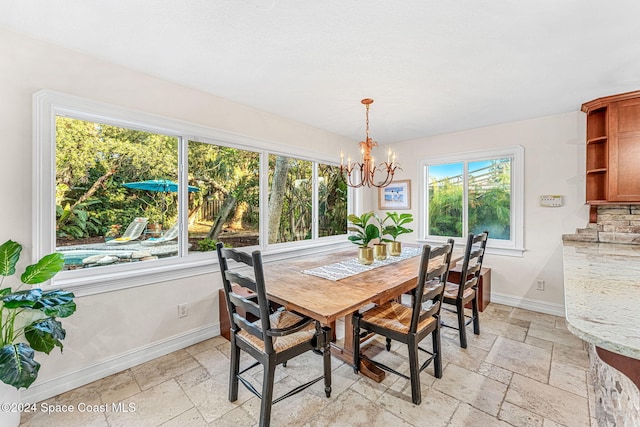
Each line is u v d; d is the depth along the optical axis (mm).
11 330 1447
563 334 2523
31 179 1661
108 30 1586
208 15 1457
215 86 2314
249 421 1550
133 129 2148
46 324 1430
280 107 2789
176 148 2381
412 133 3707
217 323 2568
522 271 3160
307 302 1451
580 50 1751
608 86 2270
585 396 1704
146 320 2133
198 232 2518
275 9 1406
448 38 1640
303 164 3537
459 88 2330
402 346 2348
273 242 3207
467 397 1709
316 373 1987
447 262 1860
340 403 1670
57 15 1457
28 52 1640
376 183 4418
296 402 1681
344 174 4035
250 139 2779
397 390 1784
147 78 2105
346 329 2096
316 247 3518
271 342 1410
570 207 2869
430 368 2020
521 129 3145
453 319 2893
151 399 1720
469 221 3600
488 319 2863
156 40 1683
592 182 2664
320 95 2486
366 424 1512
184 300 2348
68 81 1771
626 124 2359
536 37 1617
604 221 2689
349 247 3982
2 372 1223
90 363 1879
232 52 1810
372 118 3109
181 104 2291
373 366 1974
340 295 1562
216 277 2564
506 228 3324
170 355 2223
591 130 2654
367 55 1833
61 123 1839
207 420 1557
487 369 1995
